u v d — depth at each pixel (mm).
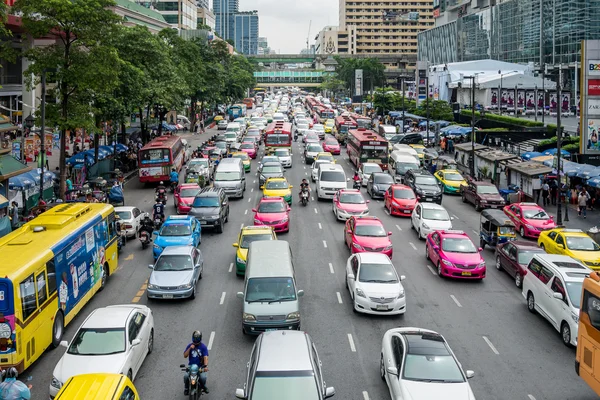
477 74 99438
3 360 15688
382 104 114938
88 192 37312
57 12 36562
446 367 14438
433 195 42312
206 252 29891
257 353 14102
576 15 97688
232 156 57219
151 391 15648
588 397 15719
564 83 94062
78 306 20719
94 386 12086
